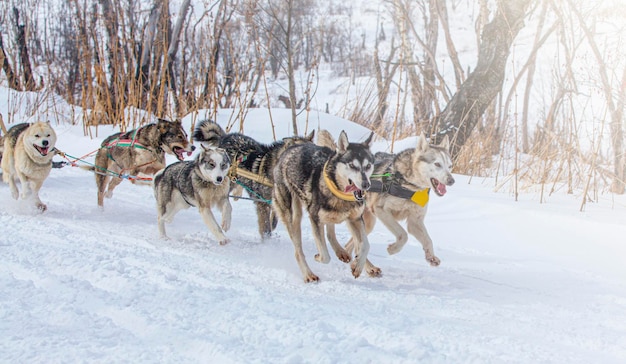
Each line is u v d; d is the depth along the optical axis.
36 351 3.42
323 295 4.96
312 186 5.40
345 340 3.70
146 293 4.58
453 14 36.91
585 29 10.52
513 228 7.27
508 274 5.87
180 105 13.36
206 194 6.64
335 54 33.25
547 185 9.45
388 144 11.84
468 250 6.73
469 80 12.20
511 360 3.57
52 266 5.30
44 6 22.52
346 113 15.92
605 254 6.40
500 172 11.70
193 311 4.20
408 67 17.34
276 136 12.32
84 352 3.43
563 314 4.62
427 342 3.75
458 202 8.20
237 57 16.39
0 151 8.72
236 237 7.03
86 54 13.30
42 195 8.73
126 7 17.22
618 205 8.14
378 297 4.95
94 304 4.33
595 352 3.80
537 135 12.34
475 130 12.34
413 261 6.30
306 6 26.09
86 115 13.07
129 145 8.55
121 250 6.09
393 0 17.83
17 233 6.56
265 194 6.74
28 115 14.50
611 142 9.78
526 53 27.16
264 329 3.89
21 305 4.17
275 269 5.72
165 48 13.18
